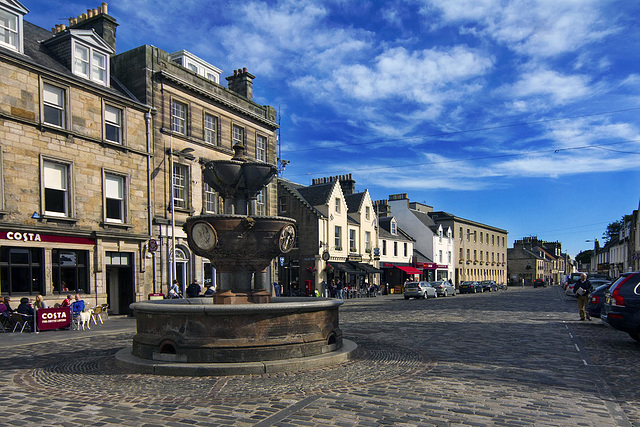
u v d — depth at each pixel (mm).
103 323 17078
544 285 80062
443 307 23984
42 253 17047
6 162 16094
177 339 7938
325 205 36500
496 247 72250
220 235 9086
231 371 7434
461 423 5070
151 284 21438
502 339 11523
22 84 16734
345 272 38219
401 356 9062
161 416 5363
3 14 16828
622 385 6832
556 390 6457
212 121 25656
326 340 8648
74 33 19062
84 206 18672
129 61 22203
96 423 5152
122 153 20406
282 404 5781
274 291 27750
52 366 8500
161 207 22141
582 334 12555
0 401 6094
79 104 18688
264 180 10375
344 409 5559
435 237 53688
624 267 53500
